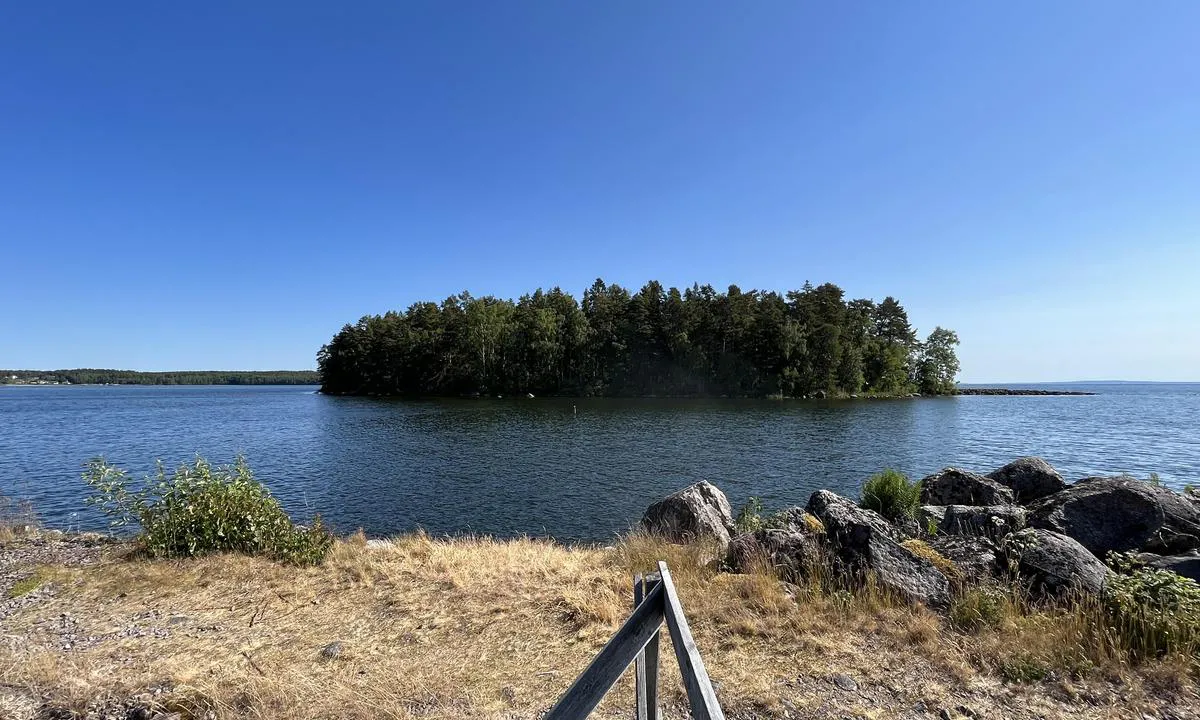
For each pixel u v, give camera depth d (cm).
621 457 2662
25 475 2153
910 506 1184
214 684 425
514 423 4453
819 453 2802
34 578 671
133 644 508
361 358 10556
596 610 560
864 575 599
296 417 5250
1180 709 385
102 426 4362
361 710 387
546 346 8981
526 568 725
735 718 384
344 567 722
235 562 725
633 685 425
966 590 568
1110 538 766
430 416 5216
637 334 8956
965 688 417
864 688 419
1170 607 475
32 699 402
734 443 3180
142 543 790
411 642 512
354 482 2070
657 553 750
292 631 539
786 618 536
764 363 8375
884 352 8950
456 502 1748
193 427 4272
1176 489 1909
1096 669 428
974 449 2977
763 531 753
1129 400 9681
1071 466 2419
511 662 470
